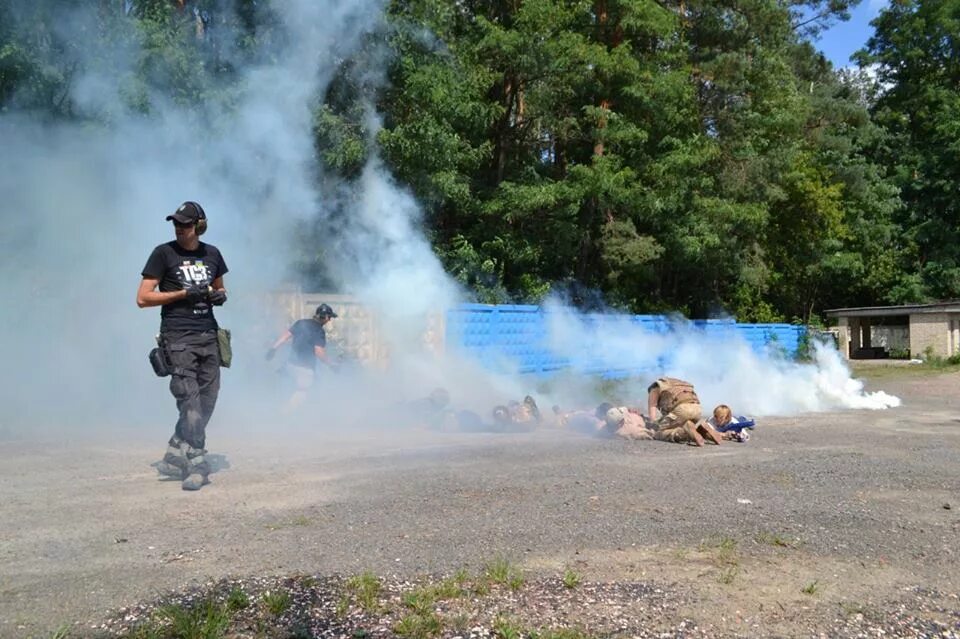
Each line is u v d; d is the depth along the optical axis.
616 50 20.89
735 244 25.77
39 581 3.87
